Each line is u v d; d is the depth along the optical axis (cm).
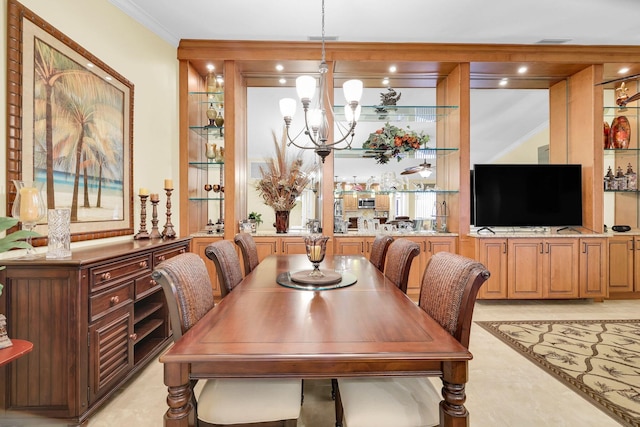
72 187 204
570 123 404
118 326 186
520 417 170
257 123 497
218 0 279
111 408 179
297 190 370
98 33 239
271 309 131
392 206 410
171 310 113
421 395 118
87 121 218
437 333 108
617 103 391
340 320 120
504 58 363
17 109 169
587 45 361
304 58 355
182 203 355
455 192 381
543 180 390
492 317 328
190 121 366
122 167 258
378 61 361
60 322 156
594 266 365
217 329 111
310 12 297
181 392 95
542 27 325
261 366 96
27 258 161
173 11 293
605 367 222
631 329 292
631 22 315
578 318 324
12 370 155
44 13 192
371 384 124
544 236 363
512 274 362
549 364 227
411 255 187
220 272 180
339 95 428
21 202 158
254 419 111
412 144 377
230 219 356
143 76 296
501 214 389
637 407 178
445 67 379
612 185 404
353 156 404
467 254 370
